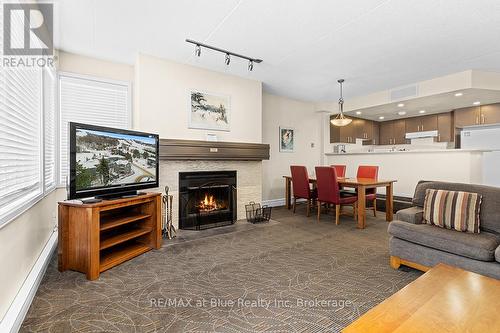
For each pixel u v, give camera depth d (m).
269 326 1.59
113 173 2.65
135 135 2.91
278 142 5.98
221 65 3.92
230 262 2.59
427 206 2.53
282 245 3.12
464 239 2.06
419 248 2.29
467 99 4.99
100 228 2.33
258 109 4.64
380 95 5.46
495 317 1.16
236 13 2.55
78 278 2.21
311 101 6.45
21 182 2.01
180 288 2.06
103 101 3.65
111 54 3.50
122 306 1.80
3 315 1.51
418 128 6.80
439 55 3.57
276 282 2.17
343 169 5.58
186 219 3.85
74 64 3.47
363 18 2.64
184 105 3.83
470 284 1.45
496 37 3.05
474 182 4.66
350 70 4.16
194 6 2.43
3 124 1.62
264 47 3.32
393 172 5.61
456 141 6.03
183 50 3.39
